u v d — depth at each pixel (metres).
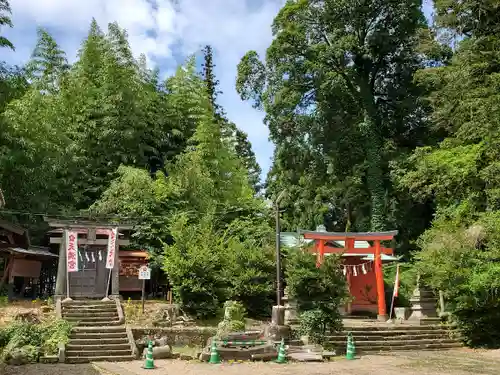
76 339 14.41
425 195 25.05
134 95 26.78
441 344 17.62
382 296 21.64
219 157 29.52
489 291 17.59
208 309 18.58
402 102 31.20
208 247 19.84
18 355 12.77
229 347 14.20
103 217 21.64
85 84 27.45
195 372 11.68
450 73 22.34
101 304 17.67
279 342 14.88
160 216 23.81
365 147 31.77
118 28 26.75
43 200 22.77
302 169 33.53
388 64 33.56
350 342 14.84
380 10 30.89
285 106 31.92
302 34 30.81
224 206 26.95
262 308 20.06
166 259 19.53
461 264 18.38
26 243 20.66
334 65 31.91
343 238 22.08
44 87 25.81
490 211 20.83
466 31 22.41
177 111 30.22
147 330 15.74
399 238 31.25
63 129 25.14
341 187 32.16
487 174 19.69
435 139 31.73
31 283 24.41
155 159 29.69
